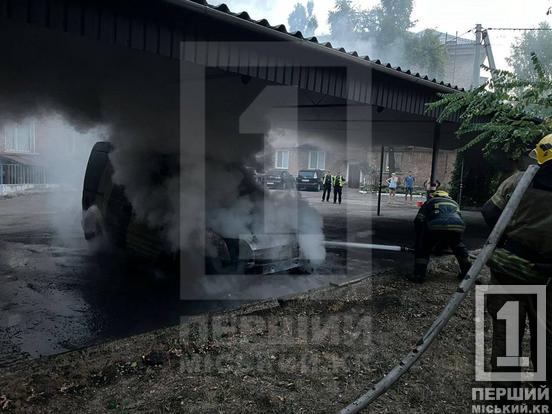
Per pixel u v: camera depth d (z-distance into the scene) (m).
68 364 3.23
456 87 7.11
